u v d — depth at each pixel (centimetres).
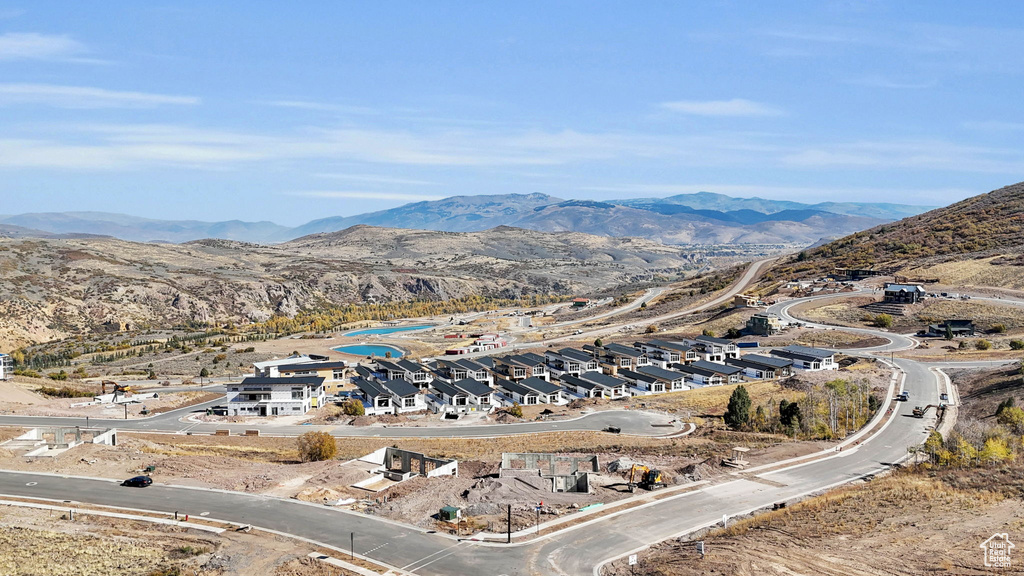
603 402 15250
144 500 7538
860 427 11562
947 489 7625
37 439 10262
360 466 9056
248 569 5838
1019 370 13412
